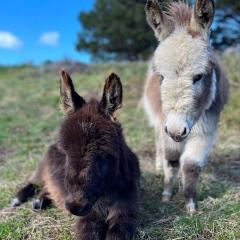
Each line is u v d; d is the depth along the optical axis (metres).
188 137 1.22
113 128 0.93
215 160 1.61
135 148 1.84
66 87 0.99
